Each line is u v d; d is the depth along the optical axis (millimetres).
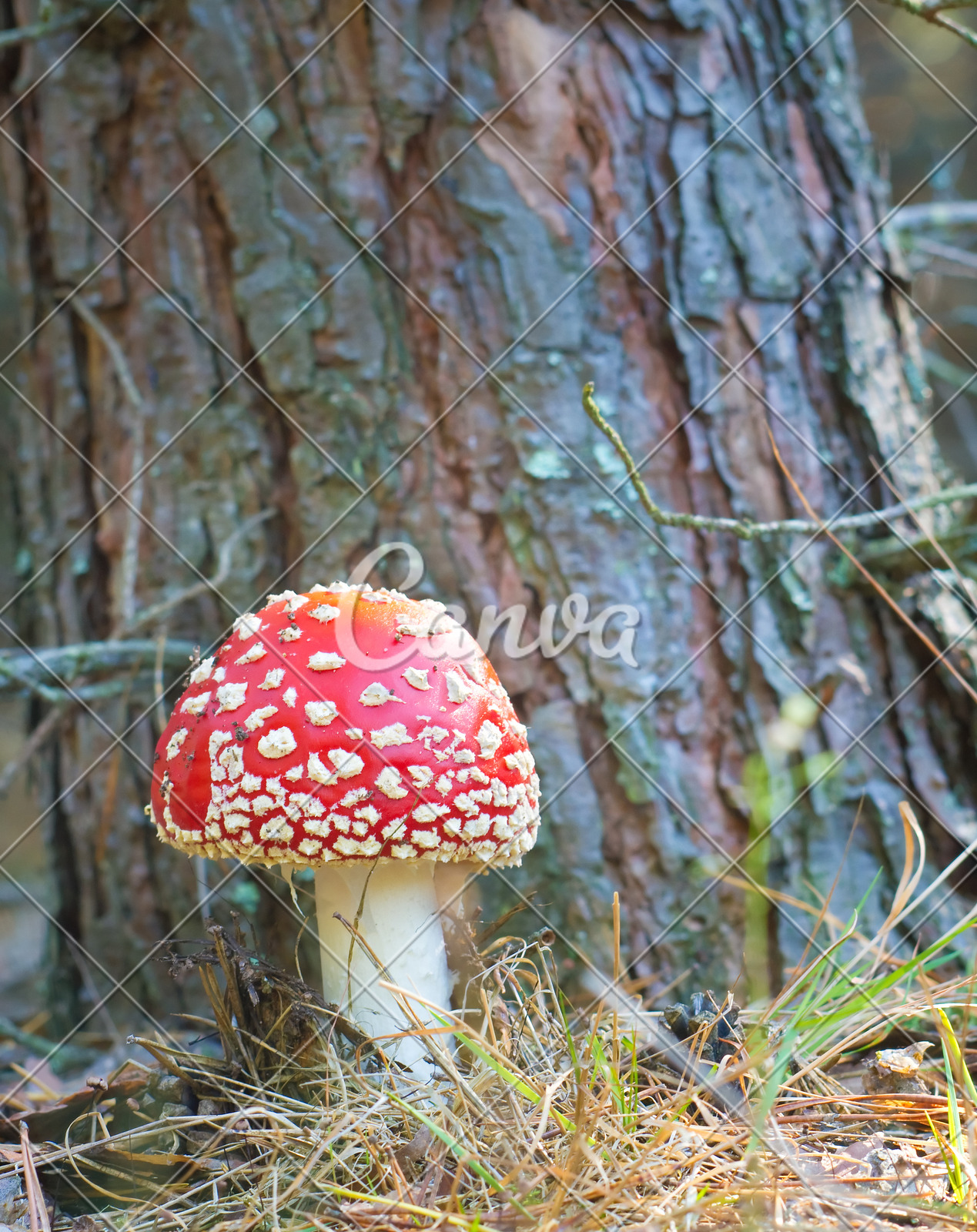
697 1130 1586
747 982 2514
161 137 2676
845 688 2680
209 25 2586
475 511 2578
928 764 2707
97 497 2846
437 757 1692
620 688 2551
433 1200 1483
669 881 2549
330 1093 1752
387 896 1874
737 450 2652
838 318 2791
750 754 2609
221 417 2674
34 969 4484
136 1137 1741
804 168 2803
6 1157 1754
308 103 2570
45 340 2877
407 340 2594
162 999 2752
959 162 5562
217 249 2674
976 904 2645
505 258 2549
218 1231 1518
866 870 2629
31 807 6477
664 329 2633
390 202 2584
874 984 1805
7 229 2918
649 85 2625
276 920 2629
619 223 2596
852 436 2783
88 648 2461
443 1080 1772
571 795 2541
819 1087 1816
